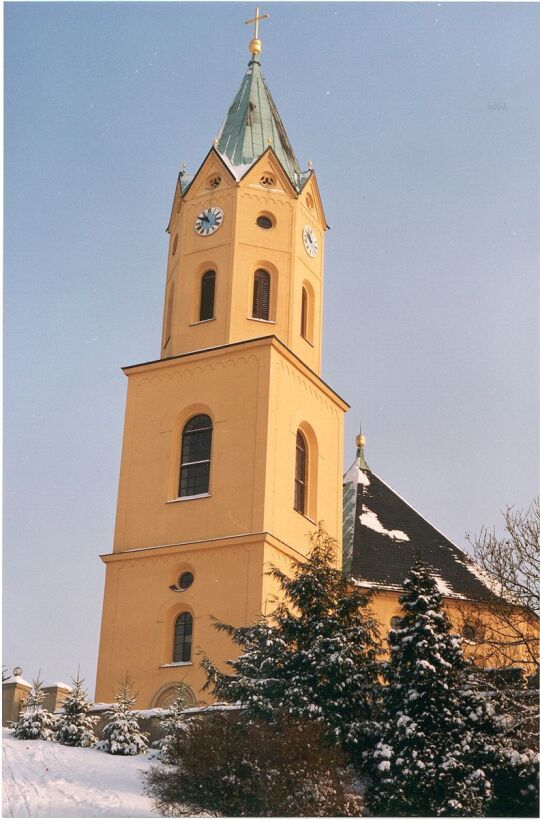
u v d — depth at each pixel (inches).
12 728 1779.0
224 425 2079.2
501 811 1432.1
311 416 2187.5
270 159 2284.7
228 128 2374.5
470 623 1824.6
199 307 2212.1
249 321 2165.4
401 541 2269.9
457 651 1534.2
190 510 2047.2
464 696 1497.3
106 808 1342.3
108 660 1990.7
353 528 2277.3
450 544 2292.1
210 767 1373.0
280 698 1515.7
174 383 2153.1
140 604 2009.1
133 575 2034.9
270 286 2212.1
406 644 1535.4
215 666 1729.8
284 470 2070.6
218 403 2100.1
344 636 1567.4
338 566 2161.7
